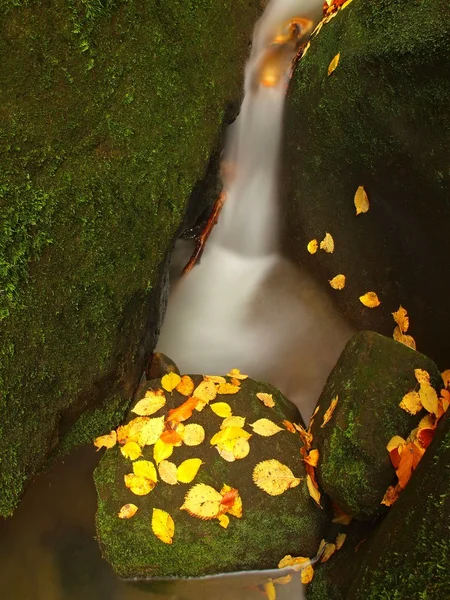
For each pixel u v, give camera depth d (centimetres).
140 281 235
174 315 295
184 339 290
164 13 249
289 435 232
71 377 218
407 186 237
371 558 177
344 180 267
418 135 221
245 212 313
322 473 213
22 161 203
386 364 210
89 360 222
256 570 212
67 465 229
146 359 262
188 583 211
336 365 236
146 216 236
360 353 219
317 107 262
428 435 197
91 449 234
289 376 280
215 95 268
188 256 304
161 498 214
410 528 162
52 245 210
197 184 257
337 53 245
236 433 228
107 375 229
